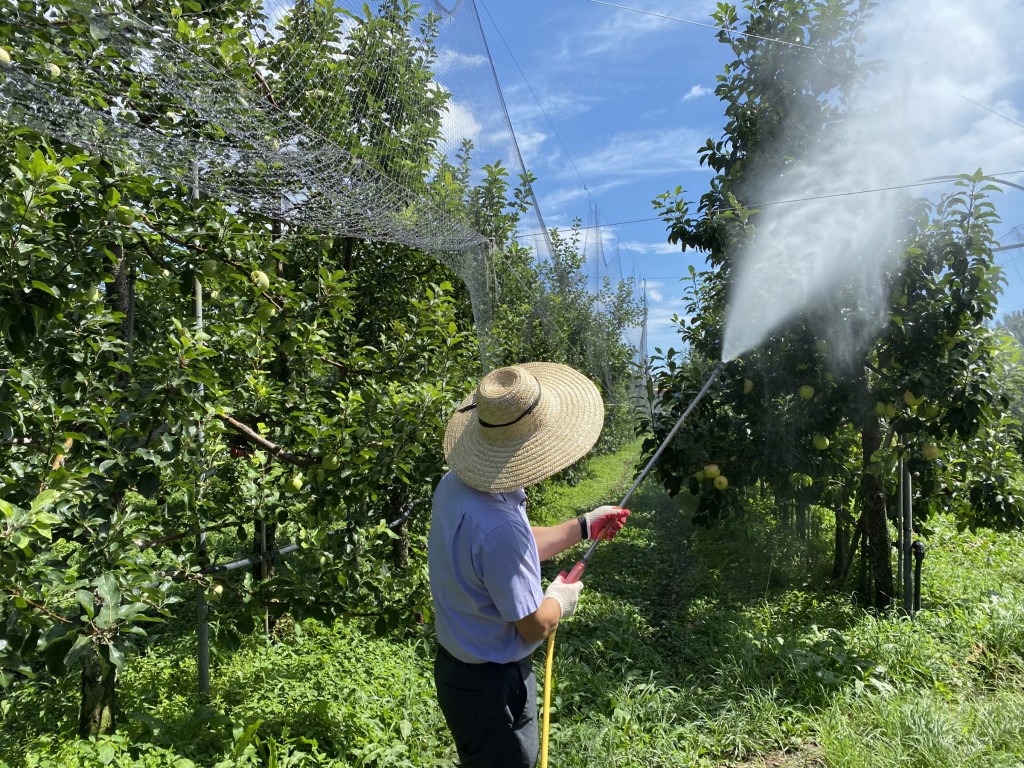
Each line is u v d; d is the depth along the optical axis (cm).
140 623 467
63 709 370
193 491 354
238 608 372
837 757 342
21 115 250
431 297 491
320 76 292
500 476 203
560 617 220
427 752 356
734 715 390
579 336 841
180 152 296
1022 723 362
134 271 354
